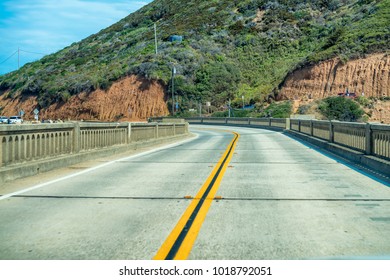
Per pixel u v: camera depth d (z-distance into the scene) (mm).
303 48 88750
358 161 14500
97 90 90312
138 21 145750
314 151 19672
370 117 56750
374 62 63688
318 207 7754
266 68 86875
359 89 62594
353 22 81875
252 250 5367
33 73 122438
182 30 110938
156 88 84250
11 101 110812
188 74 86688
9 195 8844
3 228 6383
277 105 67750
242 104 76875
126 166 13977
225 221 6758
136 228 6363
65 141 14031
